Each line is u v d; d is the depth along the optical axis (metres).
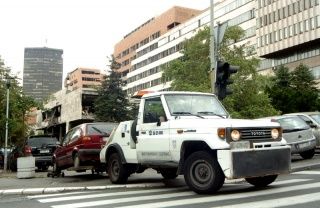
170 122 9.38
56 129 72.44
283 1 70.25
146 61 107.62
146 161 10.07
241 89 29.11
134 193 9.61
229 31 29.73
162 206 7.43
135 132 10.64
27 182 13.74
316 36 64.38
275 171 8.47
